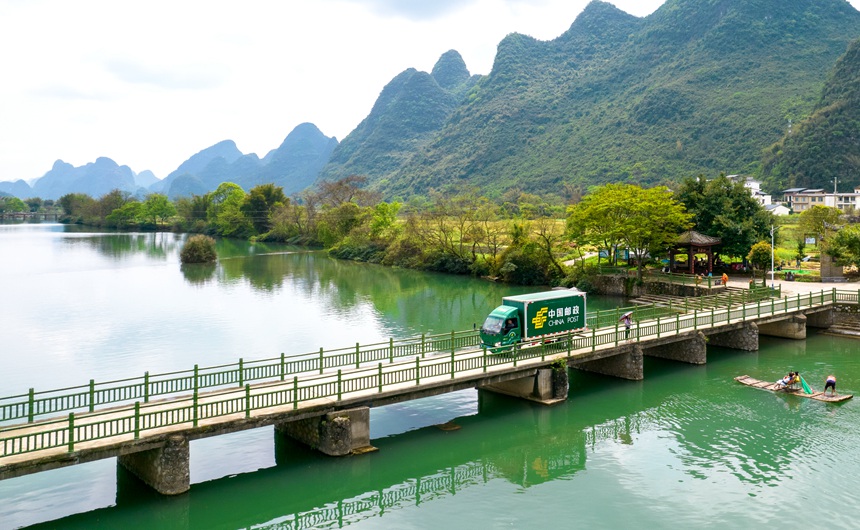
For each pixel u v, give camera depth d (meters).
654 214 71.19
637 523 24.19
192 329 61.09
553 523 24.36
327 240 147.75
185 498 25.20
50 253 137.88
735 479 27.75
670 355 47.88
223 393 30.42
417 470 29.23
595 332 43.28
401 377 33.38
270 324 63.75
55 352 51.78
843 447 30.91
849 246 70.19
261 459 29.52
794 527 23.66
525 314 37.69
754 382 41.44
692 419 35.22
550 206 168.62
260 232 191.75
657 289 72.62
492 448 31.70
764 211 80.31
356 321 65.38
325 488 27.61
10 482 27.09
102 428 26.06
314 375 35.19
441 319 66.56
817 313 57.91
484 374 34.19
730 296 56.41
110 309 71.88
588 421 35.19
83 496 25.89
